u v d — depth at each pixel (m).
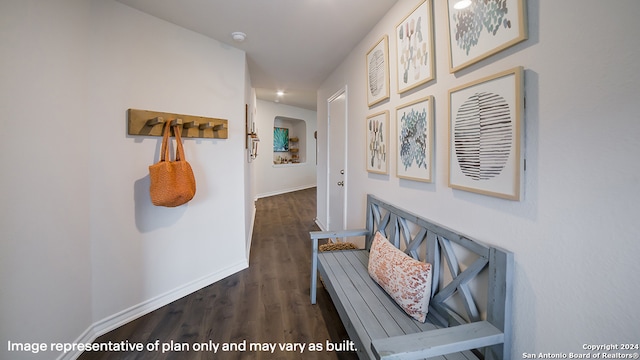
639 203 0.64
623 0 0.66
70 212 1.41
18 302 1.11
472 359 1.02
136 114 1.74
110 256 1.66
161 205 1.76
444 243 1.27
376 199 1.98
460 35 1.16
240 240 2.57
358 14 1.89
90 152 1.55
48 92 1.26
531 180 0.89
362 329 1.16
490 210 1.05
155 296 1.92
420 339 0.86
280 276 2.45
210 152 2.26
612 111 0.68
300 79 3.60
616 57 0.67
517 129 0.90
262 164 6.56
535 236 0.88
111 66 1.64
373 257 1.61
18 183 1.11
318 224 4.14
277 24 2.02
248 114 3.19
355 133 2.49
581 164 0.75
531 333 0.90
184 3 1.73
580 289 0.76
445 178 1.30
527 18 0.88
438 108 1.34
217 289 2.20
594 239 0.73
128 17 1.72
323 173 3.77
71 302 1.41
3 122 1.05
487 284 1.04
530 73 0.88
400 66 1.66
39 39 1.21
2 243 1.04
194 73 2.12
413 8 1.50
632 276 0.66
